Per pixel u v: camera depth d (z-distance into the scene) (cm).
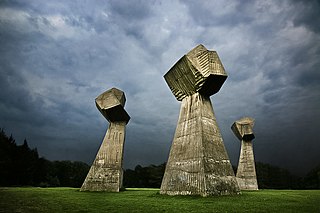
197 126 1586
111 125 2350
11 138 4619
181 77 1823
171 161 1702
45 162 5309
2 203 1100
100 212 906
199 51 1705
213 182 1419
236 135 3691
